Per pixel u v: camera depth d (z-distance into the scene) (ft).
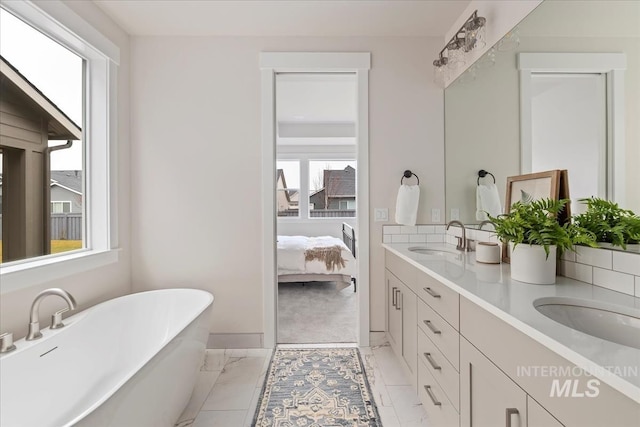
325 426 5.13
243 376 6.65
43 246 6.04
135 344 6.54
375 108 8.04
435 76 7.67
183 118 7.95
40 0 5.19
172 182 7.97
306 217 20.03
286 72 8.14
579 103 3.94
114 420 3.48
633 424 1.75
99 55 6.80
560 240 3.67
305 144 19.47
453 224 7.66
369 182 8.05
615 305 2.97
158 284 7.99
